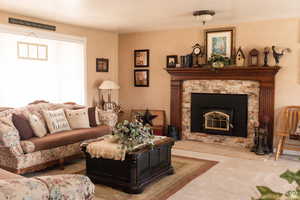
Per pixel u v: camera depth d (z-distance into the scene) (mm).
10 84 5109
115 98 6816
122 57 6758
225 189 3299
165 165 3742
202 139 5812
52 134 4211
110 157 3256
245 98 5293
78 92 6000
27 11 4520
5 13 4535
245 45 5273
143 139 3387
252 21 5172
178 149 5203
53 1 3934
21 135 3736
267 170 3992
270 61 5055
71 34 5637
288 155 4836
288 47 4887
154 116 6219
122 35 6711
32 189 1405
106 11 4527
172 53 6078
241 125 5359
